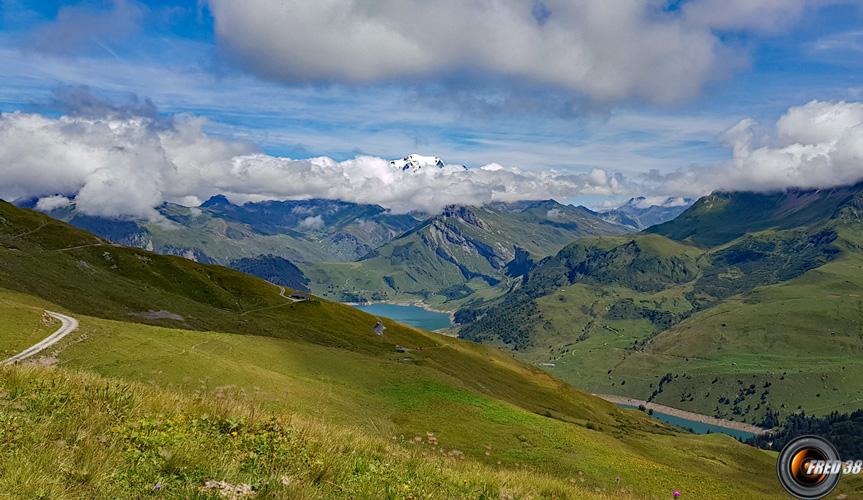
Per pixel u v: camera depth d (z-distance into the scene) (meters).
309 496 10.49
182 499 9.38
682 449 132.75
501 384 168.75
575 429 77.38
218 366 53.34
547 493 17.78
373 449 17.38
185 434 13.08
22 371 15.91
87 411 13.32
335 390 63.75
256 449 13.41
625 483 55.31
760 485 99.75
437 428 61.31
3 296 74.25
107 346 50.31
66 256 135.62
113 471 9.96
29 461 9.41
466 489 15.17
